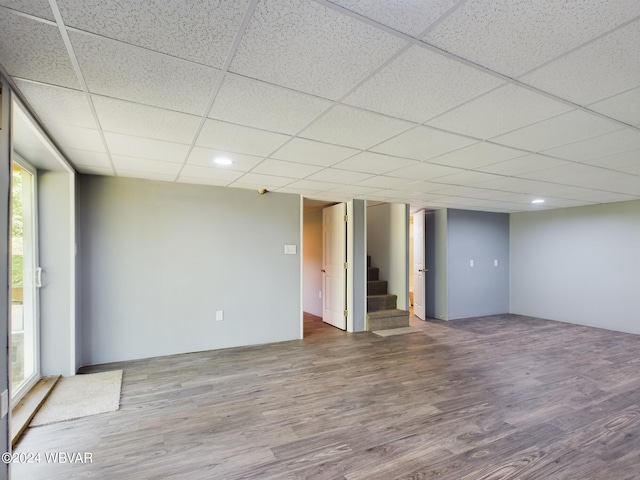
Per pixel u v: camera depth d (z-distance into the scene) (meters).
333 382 3.29
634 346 4.58
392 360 3.97
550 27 1.21
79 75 1.56
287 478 1.91
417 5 1.11
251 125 2.17
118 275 3.85
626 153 2.74
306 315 6.77
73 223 3.37
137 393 3.01
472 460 2.07
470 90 1.70
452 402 2.86
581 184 4.01
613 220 5.51
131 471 1.96
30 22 1.19
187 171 3.51
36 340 3.15
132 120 2.09
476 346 4.57
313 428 2.44
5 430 1.50
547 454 2.14
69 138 2.44
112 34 1.26
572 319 6.03
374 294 6.14
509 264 7.09
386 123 2.13
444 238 6.38
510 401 2.88
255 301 4.59
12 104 1.65
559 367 3.74
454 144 2.53
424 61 1.45
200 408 2.74
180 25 1.21
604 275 5.61
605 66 1.47
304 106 1.89
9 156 1.58
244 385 3.21
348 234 5.43
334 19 1.18
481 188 4.31
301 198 4.93
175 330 4.13
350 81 1.62
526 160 2.95
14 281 2.82
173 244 4.12
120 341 3.86
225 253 4.41
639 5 1.09
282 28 1.23
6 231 1.54
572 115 1.99
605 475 1.94
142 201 3.97
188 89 1.70
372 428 2.44
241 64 1.48
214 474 1.94
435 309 6.60
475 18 1.17
